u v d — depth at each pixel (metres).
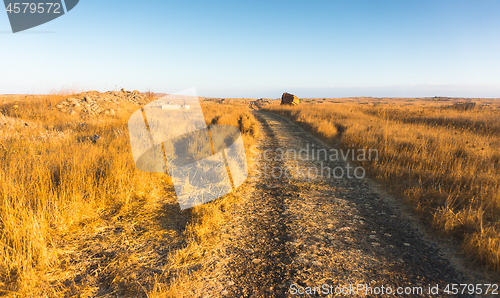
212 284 2.53
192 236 3.38
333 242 3.42
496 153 6.74
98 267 2.66
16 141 6.76
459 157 6.50
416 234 3.66
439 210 3.92
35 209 3.28
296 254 3.12
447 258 3.04
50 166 4.55
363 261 2.99
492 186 4.55
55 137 7.88
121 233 3.35
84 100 16.03
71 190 3.88
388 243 3.41
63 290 2.31
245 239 3.46
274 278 2.66
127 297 2.27
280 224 3.93
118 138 7.73
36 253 2.62
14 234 2.65
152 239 3.27
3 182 3.47
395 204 4.73
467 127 12.72
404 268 2.86
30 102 14.46
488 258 2.78
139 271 2.64
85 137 8.64
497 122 12.64
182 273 2.65
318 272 2.77
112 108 15.94
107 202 4.07
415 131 10.68
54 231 3.15
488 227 3.34
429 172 5.61
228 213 4.25
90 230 3.35
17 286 2.24
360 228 3.84
